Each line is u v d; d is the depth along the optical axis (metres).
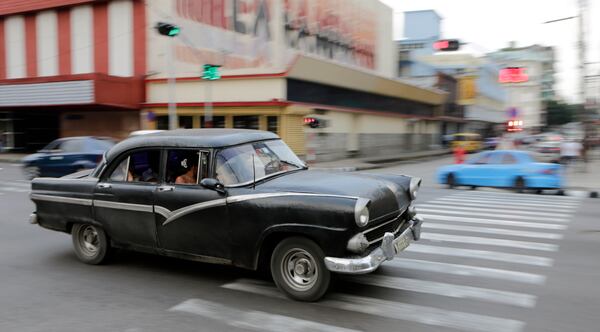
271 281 5.34
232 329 4.09
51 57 31.42
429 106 46.88
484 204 11.53
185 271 5.75
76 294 5.03
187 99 25.91
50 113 31.88
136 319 4.34
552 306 4.55
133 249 5.72
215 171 5.06
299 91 24.69
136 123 28.20
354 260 4.32
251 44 31.09
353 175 5.45
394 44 52.44
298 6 33.47
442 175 16.22
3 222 9.07
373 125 34.00
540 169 14.39
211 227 5.00
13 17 32.50
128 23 28.44
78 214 6.02
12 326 4.23
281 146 5.86
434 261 6.11
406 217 5.44
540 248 6.83
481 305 4.58
